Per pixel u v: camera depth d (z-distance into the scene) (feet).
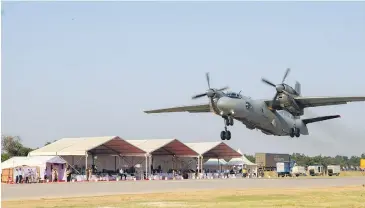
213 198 105.81
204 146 269.64
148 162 262.06
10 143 339.16
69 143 241.96
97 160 248.93
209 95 152.66
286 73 169.27
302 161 509.35
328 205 89.25
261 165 356.59
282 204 90.99
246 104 156.97
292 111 171.53
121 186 153.28
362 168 357.41
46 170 200.54
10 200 100.12
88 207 85.81
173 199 103.19
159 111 193.88
